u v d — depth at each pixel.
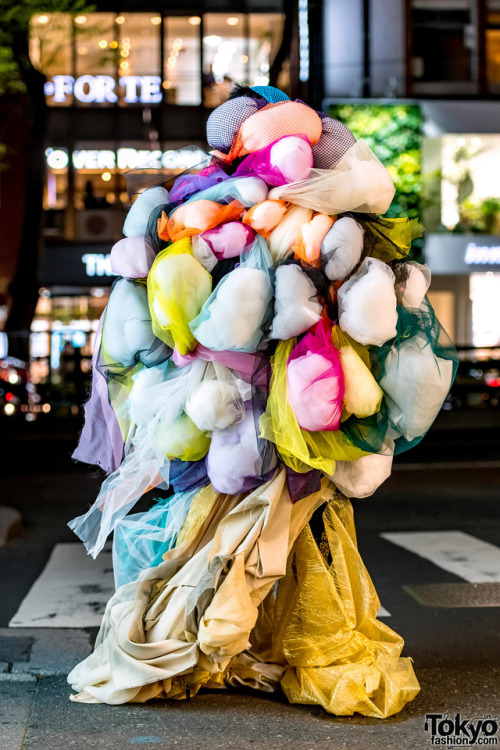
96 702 3.79
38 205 19.83
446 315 27.94
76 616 5.44
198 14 29.58
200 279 3.54
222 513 3.78
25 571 6.85
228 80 29.81
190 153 4.12
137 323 3.78
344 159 3.68
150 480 3.86
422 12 25.81
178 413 3.69
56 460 15.09
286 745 3.30
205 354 3.57
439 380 3.52
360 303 3.41
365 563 6.95
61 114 29.64
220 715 3.61
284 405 3.48
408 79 25.64
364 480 3.78
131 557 4.02
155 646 3.65
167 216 3.82
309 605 3.77
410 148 25.81
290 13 19.02
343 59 25.53
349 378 3.47
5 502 10.52
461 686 4.07
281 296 3.44
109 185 29.95
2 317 27.69
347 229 3.54
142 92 29.73
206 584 3.58
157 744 3.31
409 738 3.38
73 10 17.89
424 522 8.81
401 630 5.15
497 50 26.20
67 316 30.27
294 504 3.72
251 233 3.61
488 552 7.30
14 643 4.89
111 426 4.08
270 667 3.89
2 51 18.08
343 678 3.63
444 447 16.55
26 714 3.68
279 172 3.62
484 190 27.05
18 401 18.70
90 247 30.03
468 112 25.95
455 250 26.73
